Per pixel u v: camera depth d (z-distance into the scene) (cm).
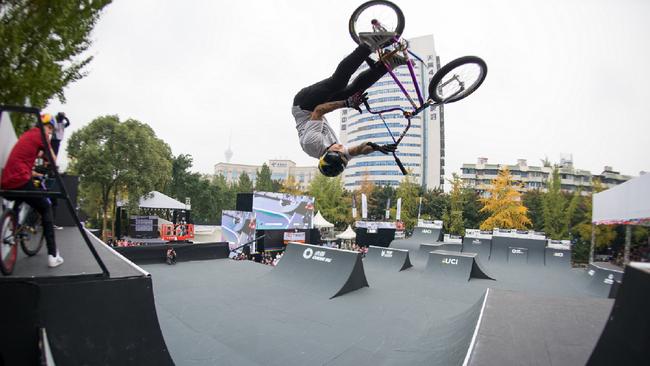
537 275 1850
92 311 361
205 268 1284
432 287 1195
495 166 7306
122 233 3428
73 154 2803
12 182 349
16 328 325
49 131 385
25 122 577
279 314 760
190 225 2797
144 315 393
